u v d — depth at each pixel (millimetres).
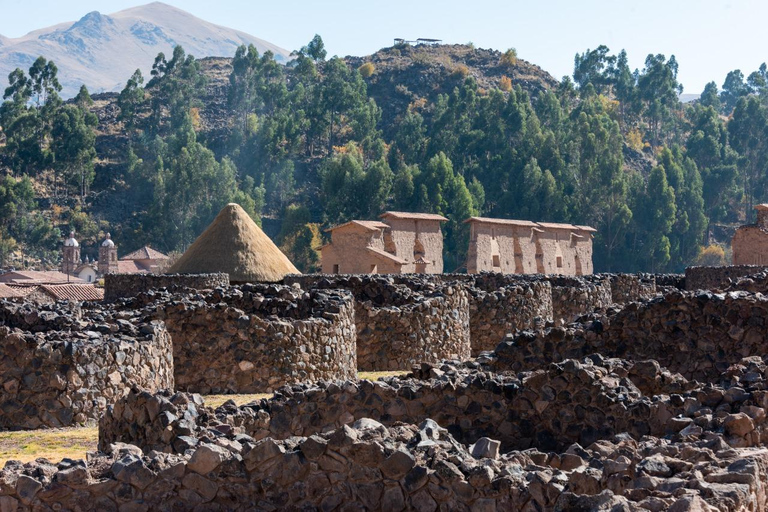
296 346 38000
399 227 158125
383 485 15578
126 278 73375
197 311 37469
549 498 14266
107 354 31094
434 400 22281
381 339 45938
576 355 30375
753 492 12820
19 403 29828
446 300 48281
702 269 84500
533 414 21812
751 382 20891
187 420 20688
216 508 16078
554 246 179000
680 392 23219
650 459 13945
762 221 122688
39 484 16109
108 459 16938
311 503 15852
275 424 22031
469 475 14953
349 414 22312
